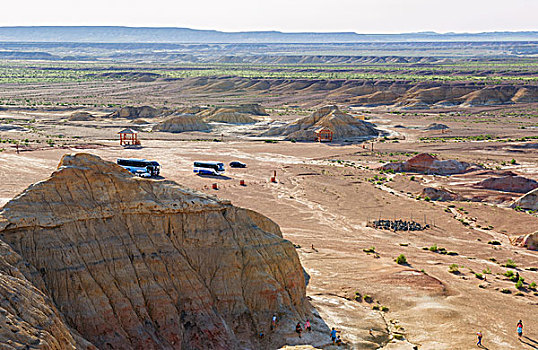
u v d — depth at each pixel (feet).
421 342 130.62
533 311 149.59
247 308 125.39
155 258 117.91
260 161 386.11
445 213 257.96
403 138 504.43
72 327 102.47
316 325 132.57
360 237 221.25
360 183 319.47
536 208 264.11
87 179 117.70
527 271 184.14
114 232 116.26
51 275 105.09
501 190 301.02
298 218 247.70
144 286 114.01
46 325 88.28
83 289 106.11
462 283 168.86
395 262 188.03
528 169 353.10
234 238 130.52
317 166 371.97
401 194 297.12
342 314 142.10
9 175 305.32
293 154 417.49
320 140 485.56
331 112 530.27
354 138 503.20
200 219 127.95
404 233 228.63
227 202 134.62
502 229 235.20
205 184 307.78
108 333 105.09
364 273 174.09
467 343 130.41
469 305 151.84
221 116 593.01
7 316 82.38
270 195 288.30
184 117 545.03
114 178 120.78
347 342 127.34
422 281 165.99
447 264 188.75
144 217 121.90
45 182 113.60
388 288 161.38
